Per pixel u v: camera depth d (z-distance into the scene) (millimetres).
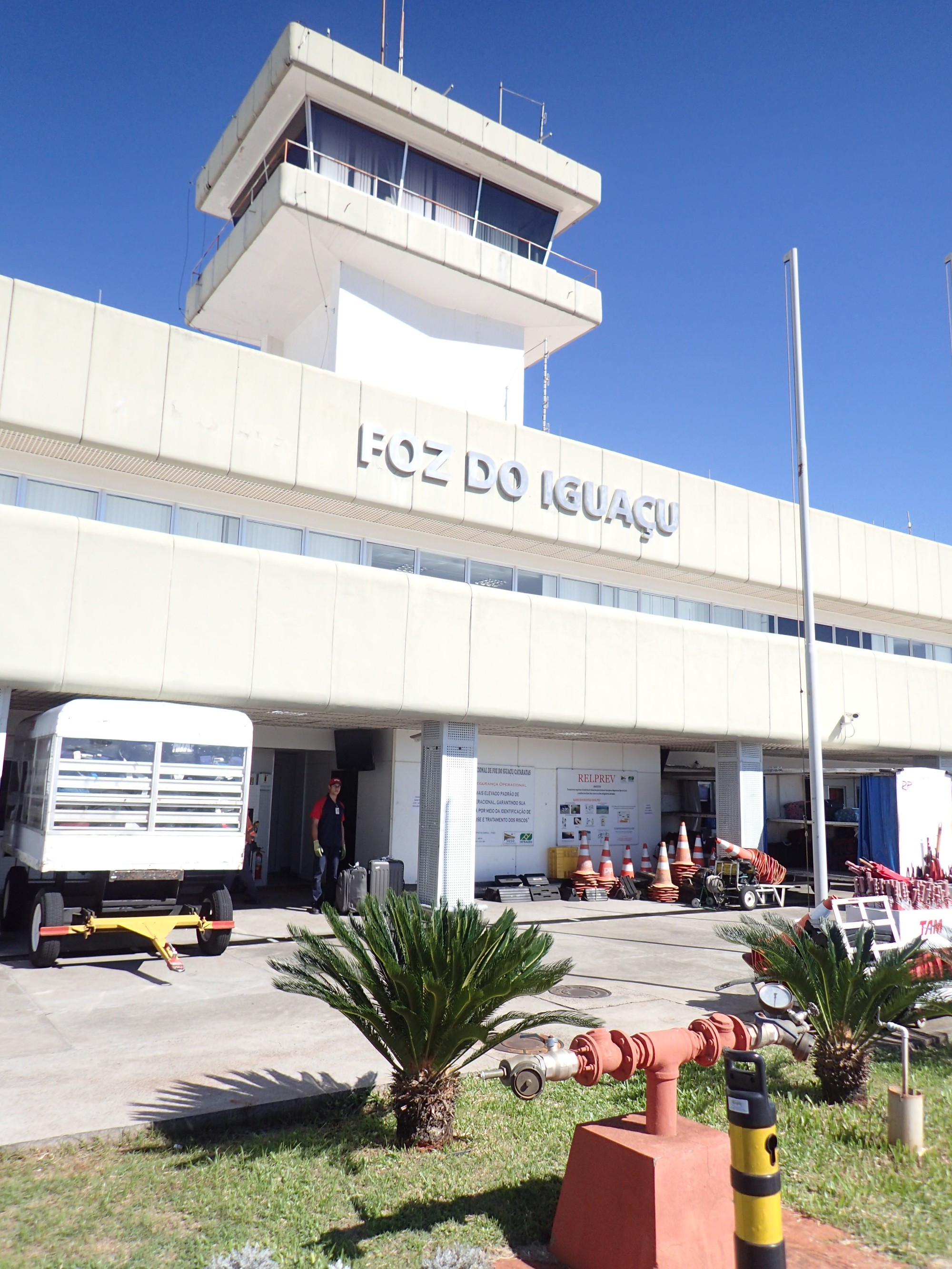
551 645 18016
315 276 22938
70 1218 4801
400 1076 6035
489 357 24328
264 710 15547
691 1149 4547
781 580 22734
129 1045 7848
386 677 15820
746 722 21016
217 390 15062
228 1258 4266
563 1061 4754
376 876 16375
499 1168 5605
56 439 13617
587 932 15539
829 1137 6188
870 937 7715
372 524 17609
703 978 11359
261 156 24094
